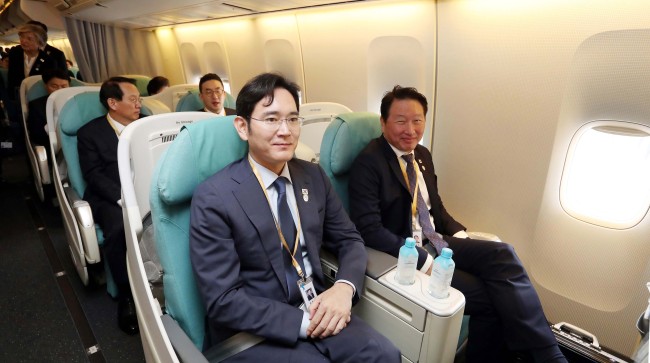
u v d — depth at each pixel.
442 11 2.16
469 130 2.30
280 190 1.25
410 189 1.78
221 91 2.99
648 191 1.66
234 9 2.70
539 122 1.94
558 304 2.12
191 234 1.10
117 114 2.23
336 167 1.78
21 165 4.90
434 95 2.43
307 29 2.86
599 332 1.97
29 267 2.56
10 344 1.86
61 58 4.34
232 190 1.14
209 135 1.20
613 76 1.60
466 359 1.63
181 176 1.10
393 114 1.70
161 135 1.42
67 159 2.25
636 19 1.47
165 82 4.18
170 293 1.16
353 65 2.73
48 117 2.32
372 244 1.64
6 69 5.53
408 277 1.26
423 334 1.19
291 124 1.14
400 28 2.33
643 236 1.71
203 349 1.20
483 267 1.58
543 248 2.12
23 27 3.93
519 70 1.93
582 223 1.90
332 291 1.21
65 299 2.22
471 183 2.41
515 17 1.86
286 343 1.09
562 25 1.70
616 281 1.85
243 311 1.06
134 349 1.83
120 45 5.23
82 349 1.83
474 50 2.09
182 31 4.39
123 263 1.93
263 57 3.42
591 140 1.78
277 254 1.20
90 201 2.18
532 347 1.41
